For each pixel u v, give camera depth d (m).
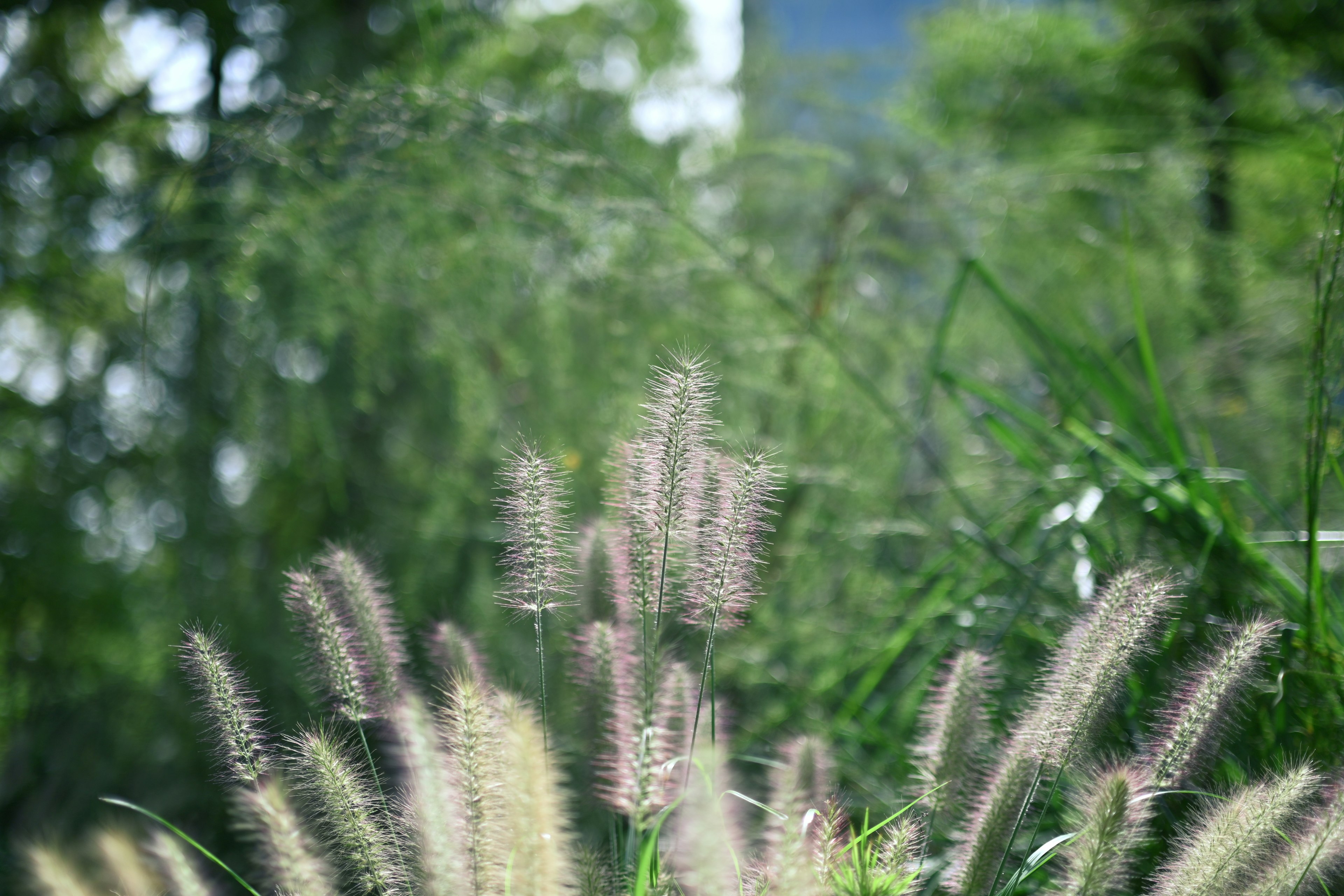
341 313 2.47
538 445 1.05
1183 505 1.71
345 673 1.06
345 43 3.04
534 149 2.32
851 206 3.09
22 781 2.65
